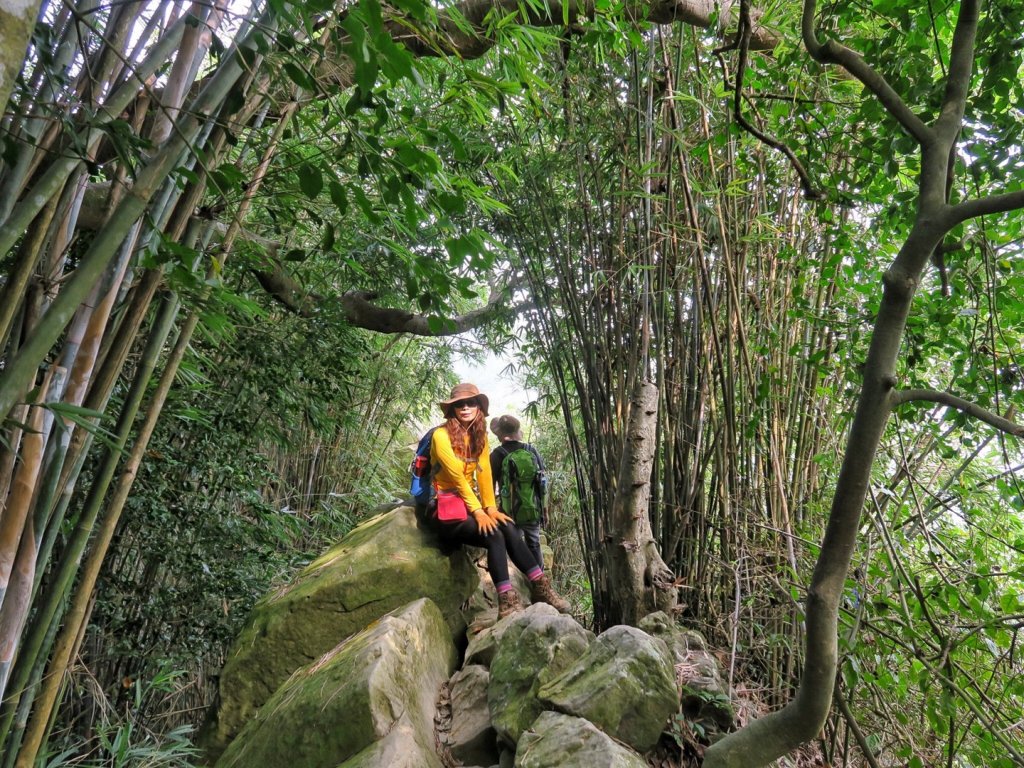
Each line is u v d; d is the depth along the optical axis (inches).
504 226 120.2
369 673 75.5
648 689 66.5
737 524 88.7
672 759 67.9
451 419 111.7
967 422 71.9
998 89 57.2
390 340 207.9
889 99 44.8
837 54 45.4
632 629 72.0
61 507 50.2
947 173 45.4
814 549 74.7
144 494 108.0
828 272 79.7
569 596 206.4
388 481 233.3
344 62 43.6
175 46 45.0
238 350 126.6
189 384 105.8
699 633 90.6
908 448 92.7
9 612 45.8
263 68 46.1
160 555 114.5
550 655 75.8
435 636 97.4
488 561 107.0
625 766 57.0
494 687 79.4
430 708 85.5
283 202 54.5
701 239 89.2
